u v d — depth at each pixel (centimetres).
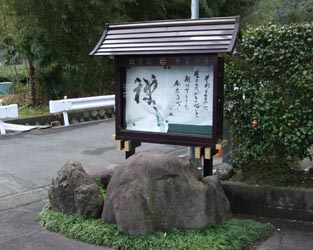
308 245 344
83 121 1048
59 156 677
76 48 1176
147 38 416
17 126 924
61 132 898
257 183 423
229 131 480
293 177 437
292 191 395
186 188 357
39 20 1093
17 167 607
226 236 340
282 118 407
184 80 411
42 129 930
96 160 654
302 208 392
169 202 352
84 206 386
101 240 350
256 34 427
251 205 413
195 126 411
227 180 438
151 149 737
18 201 472
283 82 418
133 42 421
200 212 355
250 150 436
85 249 344
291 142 407
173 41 400
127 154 448
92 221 379
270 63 421
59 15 1098
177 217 352
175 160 369
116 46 427
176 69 414
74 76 1206
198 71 403
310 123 399
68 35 1152
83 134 874
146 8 1310
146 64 419
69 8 1070
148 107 433
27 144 770
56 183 407
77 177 401
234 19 384
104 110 1099
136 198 346
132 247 331
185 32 400
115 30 442
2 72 1474
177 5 1416
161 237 336
